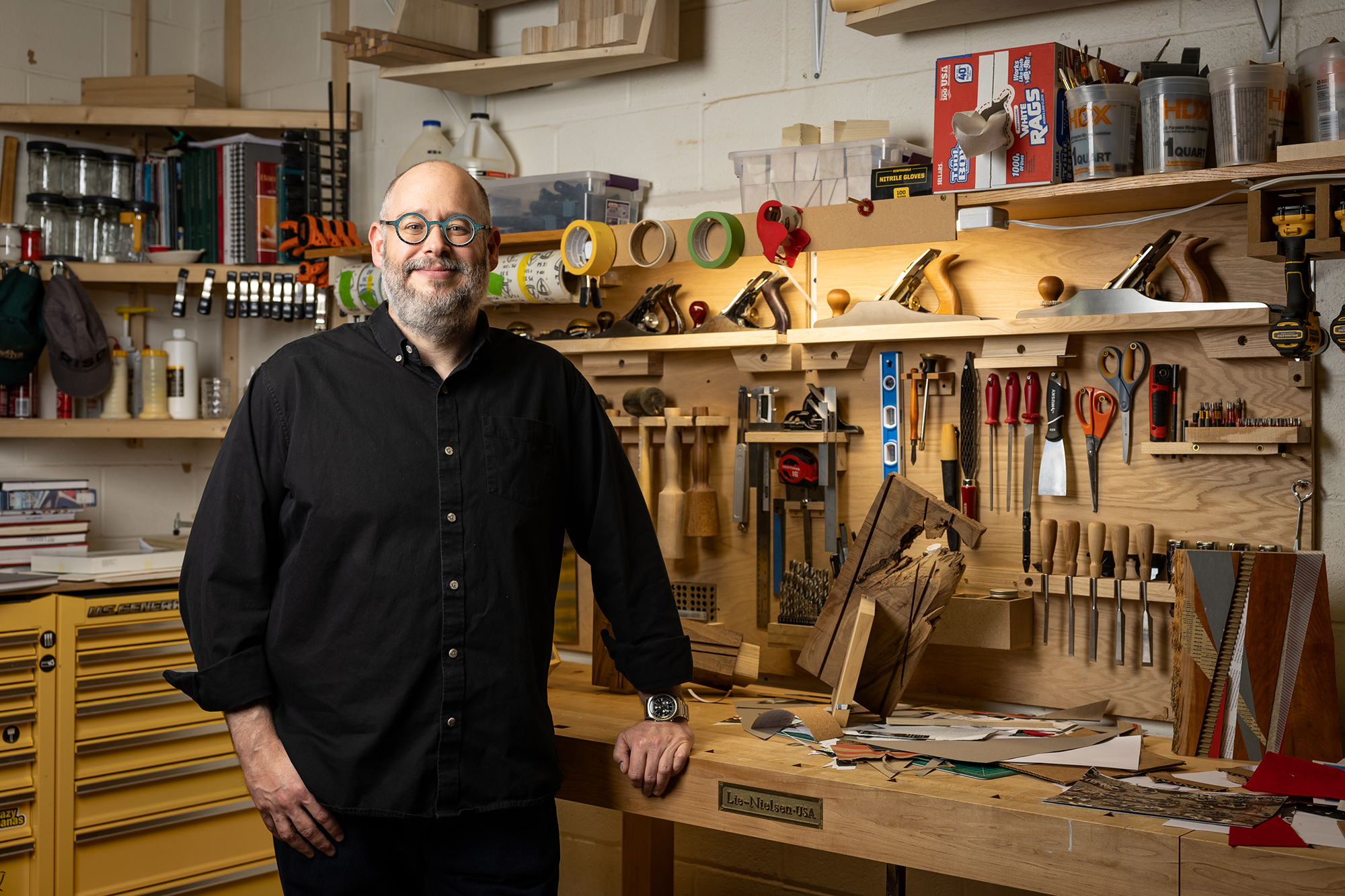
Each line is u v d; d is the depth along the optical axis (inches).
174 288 134.7
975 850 57.2
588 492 70.5
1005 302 86.7
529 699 63.9
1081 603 82.5
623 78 108.0
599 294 97.3
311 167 121.6
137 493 132.9
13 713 93.5
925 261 86.7
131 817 99.7
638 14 100.9
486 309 111.4
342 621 61.1
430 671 61.3
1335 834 52.2
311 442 62.3
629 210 105.0
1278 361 75.8
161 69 138.5
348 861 62.1
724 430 97.8
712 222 92.0
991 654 86.2
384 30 124.4
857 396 91.8
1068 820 54.6
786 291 96.6
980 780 61.5
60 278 120.4
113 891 98.4
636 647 70.0
